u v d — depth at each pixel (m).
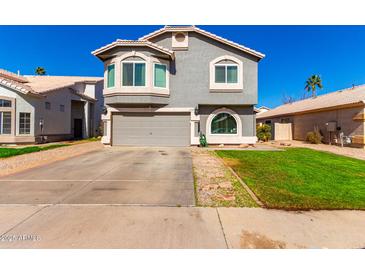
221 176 7.09
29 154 11.97
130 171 7.80
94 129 28.14
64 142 20.14
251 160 10.09
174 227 3.70
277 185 6.05
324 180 6.61
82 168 8.29
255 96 15.63
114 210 4.35
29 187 5.83
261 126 22.52
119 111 15.65
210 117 16.03
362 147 15.21
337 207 4.52
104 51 14.73
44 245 3.21
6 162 9.51
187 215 4.16
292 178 6.82
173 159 10.37
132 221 3.89
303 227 3.74
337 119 17.72
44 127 18.98
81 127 25.94
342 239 3.40
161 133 15.82
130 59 14.75
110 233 3.50
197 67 15.78
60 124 21.44
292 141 22.53
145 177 6.96
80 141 21.52
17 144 16.73
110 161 9.79
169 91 15.62
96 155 11.61
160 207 4.52
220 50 15.80
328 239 3.40
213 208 4.49
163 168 8.32
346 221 3.95
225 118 16.16
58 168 8.27
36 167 8.45
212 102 15.70
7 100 16.66
